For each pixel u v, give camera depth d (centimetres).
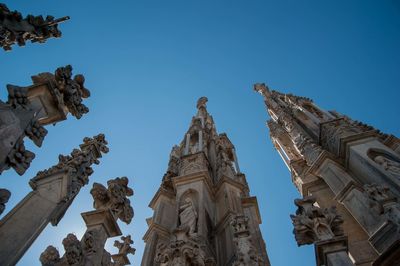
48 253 760
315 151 1634
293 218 724
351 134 1455
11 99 629
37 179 695
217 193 1470
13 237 540
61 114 747
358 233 1187
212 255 1016
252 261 675
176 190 1418
